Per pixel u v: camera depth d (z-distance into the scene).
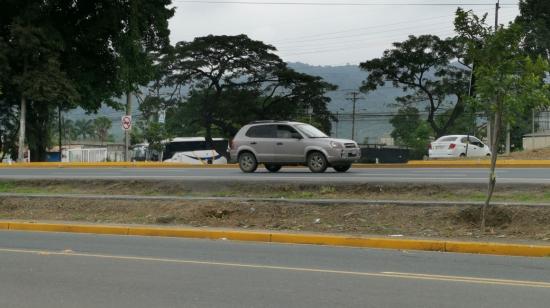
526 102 11.43
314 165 21.25
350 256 10.55
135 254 10.83
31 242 12.47
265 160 22.06
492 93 11.60
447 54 54.88
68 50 42.03
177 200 15.95
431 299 7.29
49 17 40.59
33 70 38.75
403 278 8.55
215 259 10.24
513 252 10.64
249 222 14.27
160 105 59.38
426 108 59.22
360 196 15.83
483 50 11.61
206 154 54.44
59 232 14.27
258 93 59.19
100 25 41.25
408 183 15.88
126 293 7.71
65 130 90.94
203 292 7.73
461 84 54.78
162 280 8.48
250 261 10.04
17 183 20.55
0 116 45.88
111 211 15.99
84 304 7.20
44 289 7.98
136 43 41.97
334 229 13.21
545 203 12.94
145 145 59.34
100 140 110.94
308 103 60.28
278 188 17.03
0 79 38.38
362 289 7.85
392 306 6.97
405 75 56.78
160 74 58.31
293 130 21.78
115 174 23.58
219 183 17.80
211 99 58.66
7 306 7.14
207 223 14.45
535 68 11.47
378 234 12.47
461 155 38.50
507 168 23.97
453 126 63.78
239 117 58.22
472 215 12.92
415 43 55.16
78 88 42.03
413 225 12.98
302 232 12.90
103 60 44.41
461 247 10.98
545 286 8.00
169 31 45.03
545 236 11.60
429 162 27.08
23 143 40.09
